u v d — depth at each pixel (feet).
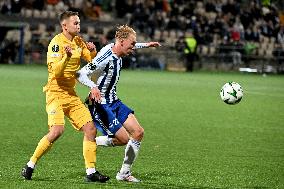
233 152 68.69
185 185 51.55
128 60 232.94
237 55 245.04
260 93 151.12
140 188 49.80
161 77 195.72
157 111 105.81
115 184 50.75
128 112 52.11
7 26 222.28
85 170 55.88
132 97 128.57
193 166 60.03
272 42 261.44
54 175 53.42
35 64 228.63
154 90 147.33
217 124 91.91
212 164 61.36
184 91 147.95
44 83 152.56
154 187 50.42
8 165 57.41
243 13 258.98
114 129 51.44
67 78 50.37
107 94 51.60
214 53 246.06
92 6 246.47
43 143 50.72
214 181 53.47
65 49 47.93
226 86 54.65
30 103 110.22
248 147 72.28
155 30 244.22
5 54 226.58
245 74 233.76
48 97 50.90
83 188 48.67
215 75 218.18
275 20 265.75
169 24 247.09
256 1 265.75
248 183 53.11
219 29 249.96
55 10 239.71
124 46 50.70
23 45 226.17
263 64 246.68
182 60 239.71
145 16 242.78
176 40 243.81
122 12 245.65
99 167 58.34
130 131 51.85
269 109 115.24
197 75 214.28
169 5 255.50
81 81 49.88
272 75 235.81
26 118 90.94
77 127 50.90
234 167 60.13
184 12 250.78
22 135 75.87
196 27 244.22
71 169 56.18
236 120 97.45
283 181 54.39
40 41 227.81
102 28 238.68
